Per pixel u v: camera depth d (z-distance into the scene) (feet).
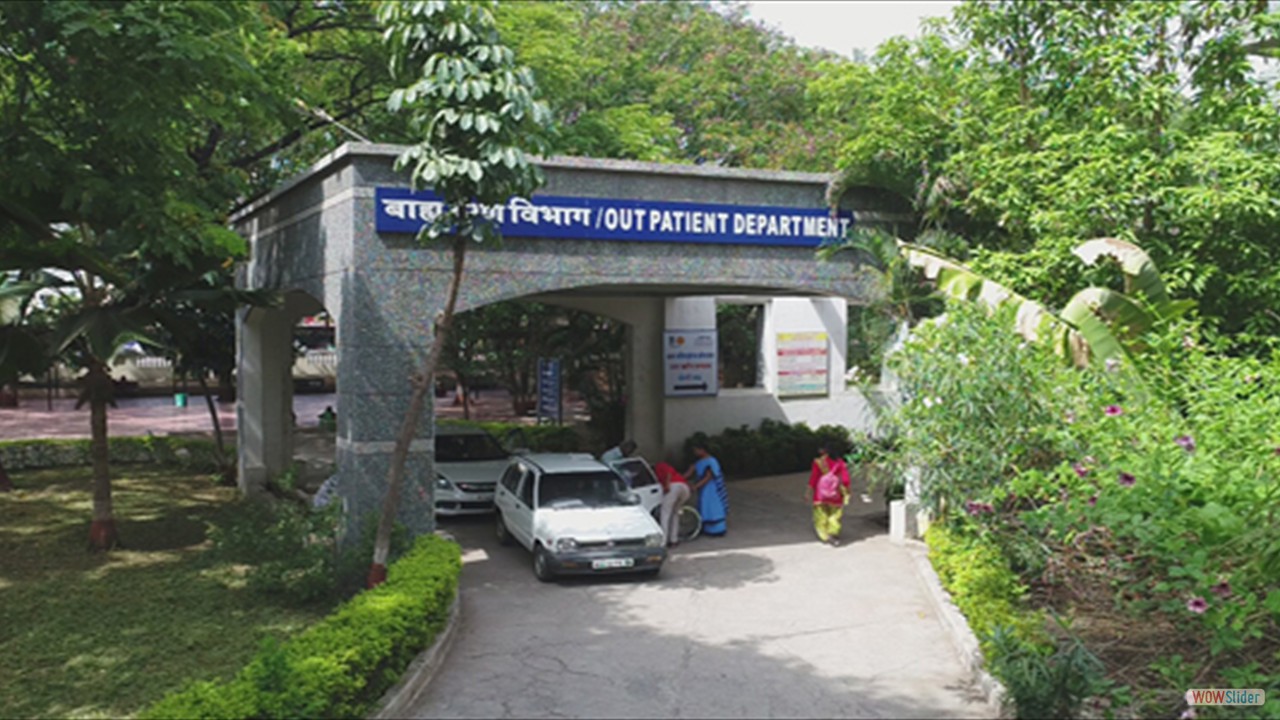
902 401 42.22
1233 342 41.81
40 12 35.19
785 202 45.16
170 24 35.58
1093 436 29.73
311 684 22.54
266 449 59.36
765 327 72.90
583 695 27.07
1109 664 27.63
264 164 73.46
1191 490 25.55
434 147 31.60
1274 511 23.72
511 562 42.60
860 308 75.87
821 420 73.87
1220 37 44.21
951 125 46.78
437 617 31.12
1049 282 42.47
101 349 39.40
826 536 46.21
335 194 40.14
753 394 71.87
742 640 31.89
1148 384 32.24
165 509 54.13
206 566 41.01
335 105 71.46
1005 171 43.29
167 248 37.70
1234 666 26.94
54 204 39.50
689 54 98.68
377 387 38.27
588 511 40.42
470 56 31.58
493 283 40.11
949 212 47.60
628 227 41.78
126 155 39.81
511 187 31.83
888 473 48.67
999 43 48.39
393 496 33.63
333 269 40.45
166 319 43.80
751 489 61.93
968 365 36.29
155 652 30.66
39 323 65.21
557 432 73.61
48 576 39.78
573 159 40.81
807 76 95.40
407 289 38.68
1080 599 33.63
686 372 69.21
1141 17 43.52
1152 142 43.24
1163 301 36.27
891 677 28.45
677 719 25.38
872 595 37.22
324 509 38.19
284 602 35.99
